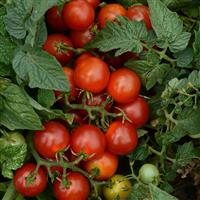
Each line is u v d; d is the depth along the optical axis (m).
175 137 0.58
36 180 0.53
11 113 0.52
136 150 0.59
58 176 0.54
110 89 0.55
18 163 0.53
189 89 0.56
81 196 0.54
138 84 0.55
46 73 0.51
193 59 0.58
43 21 0.53
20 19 0.52
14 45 0.53
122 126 0.55
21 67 0.52
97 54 0.58
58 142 0.53
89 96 0.54
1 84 0.52
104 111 0.54
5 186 0.56
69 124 0.55
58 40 0.56
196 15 0.63
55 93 0.54
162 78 0.58
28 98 0.53
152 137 0.62
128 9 0.59
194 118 0.57
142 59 0.57
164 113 0.58
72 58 0.58
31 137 0.55
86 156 0.53
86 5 0.55
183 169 0.62
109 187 0.56
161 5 0.56
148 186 0.56
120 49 0.55
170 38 0.56
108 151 0.56
